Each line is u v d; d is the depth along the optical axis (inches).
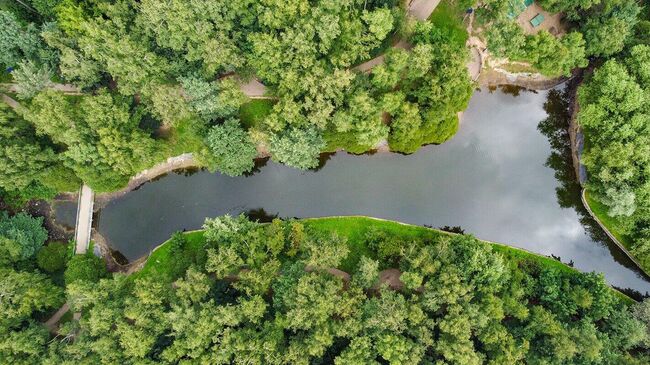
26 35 2182.6
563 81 2578.7
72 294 2148.1
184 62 2278.5
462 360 1972.2
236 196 2640.3
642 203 2277.3
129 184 2600.9
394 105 2203.5
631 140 2258.9
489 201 2615.7
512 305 2170.3
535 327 2183.8
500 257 2210.9
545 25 2464.3
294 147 2228.1
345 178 2620.6
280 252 2439.7
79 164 2237.9
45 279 2326.5
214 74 2352.4
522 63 2532.0
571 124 2588.6
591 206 2536.9
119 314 2129.7
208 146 2390.5
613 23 2185.0
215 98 2224.4
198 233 2566.4
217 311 2102.6
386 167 2615.7
